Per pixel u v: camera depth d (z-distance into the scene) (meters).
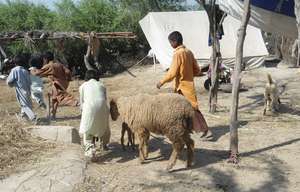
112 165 7.32
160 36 21.80
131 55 24.77
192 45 21.55
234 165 7.31
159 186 6.53
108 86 17.61
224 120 10.33
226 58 20.84
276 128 9.61
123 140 8.05
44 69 10.79
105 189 6.43
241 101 12.85
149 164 7.35
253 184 6.64
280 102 11.95
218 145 8.41
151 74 20.58
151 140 8.62
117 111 7.66
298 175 6.95
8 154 7.25
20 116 10.28
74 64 21.64
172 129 6.86
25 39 16.22
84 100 7.52
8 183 6.48
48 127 8.27
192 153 7.14
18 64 10.25
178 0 29.05
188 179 6.78
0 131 7.81
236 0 11.00
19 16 24.45
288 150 8.08
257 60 21.31
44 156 7.34
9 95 15.66
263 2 11.28
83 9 23.95
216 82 11.10
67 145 7.93
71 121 10.80
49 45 20.28
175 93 7.46
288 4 11.16
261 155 7.82
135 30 24.75
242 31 7.50
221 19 11.48
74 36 15.62
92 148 7.41
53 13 24.48
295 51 19.55
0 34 16.30
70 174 6.77
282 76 17.94
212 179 6.79
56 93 10.81
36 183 6.49
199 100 13.12
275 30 11.66
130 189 6.44
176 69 7.83
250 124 9.97
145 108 7.00
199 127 8.16
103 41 23.33
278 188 6.51
